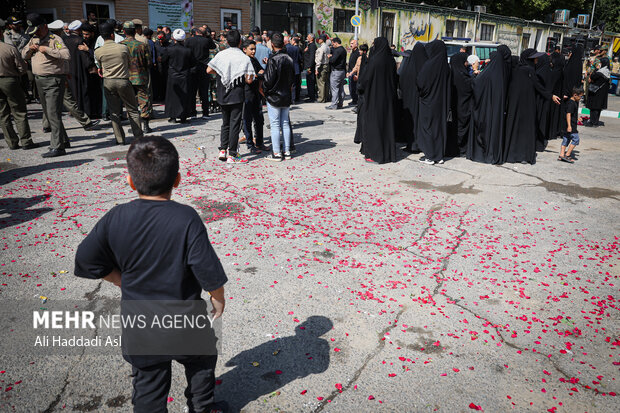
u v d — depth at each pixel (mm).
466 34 30359
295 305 3625
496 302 3771
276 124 7488
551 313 3639
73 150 7918
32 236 4684
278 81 7203
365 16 23453
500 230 5230
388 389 2766
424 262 4422
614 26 51500
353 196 6176
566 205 6090
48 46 7027
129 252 1902
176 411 2545
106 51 7652
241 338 3203
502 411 2619
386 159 7793
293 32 20500
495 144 7879
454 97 8172
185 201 5754
